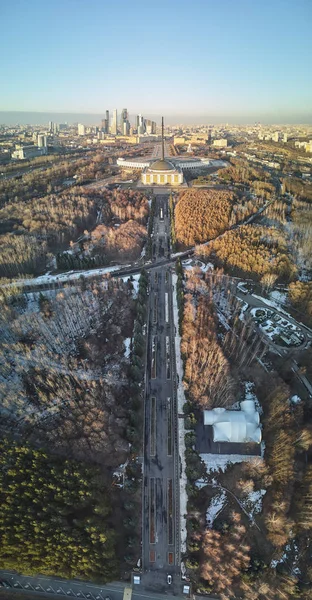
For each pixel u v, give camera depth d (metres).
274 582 89.12
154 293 183.75
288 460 106.06
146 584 89.31
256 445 115.81
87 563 86.25
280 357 147.25
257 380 135.38
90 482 100.06
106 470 109.62
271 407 121.94
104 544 89.62
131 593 88.00
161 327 161.75
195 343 141.25
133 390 130.88
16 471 99.50
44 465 102.31
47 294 175.25
